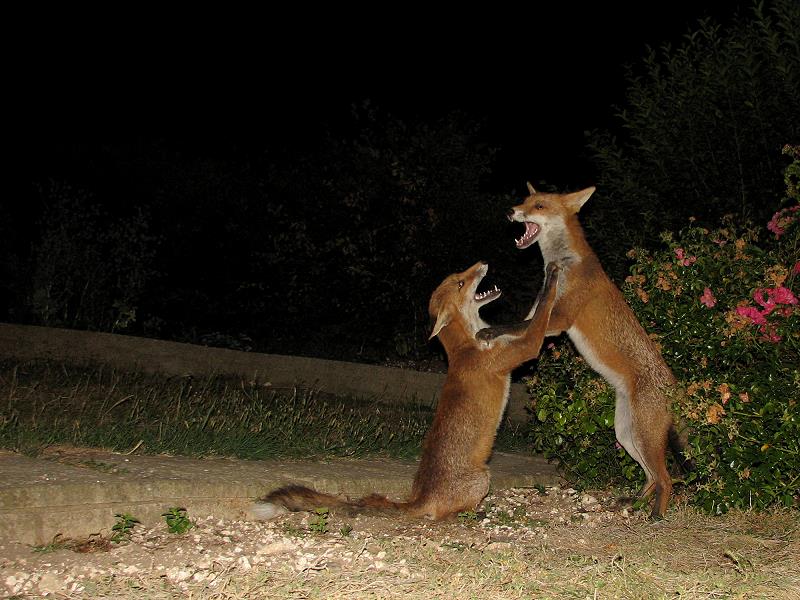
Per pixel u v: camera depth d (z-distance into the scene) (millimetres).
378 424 3773
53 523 2535
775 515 2900
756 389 2932
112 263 4930
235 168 5754
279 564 2457
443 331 3098
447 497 2883
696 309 3076
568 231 3262
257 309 5082
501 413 3012
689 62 4145
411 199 4934
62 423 3150
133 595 2256
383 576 2404
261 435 3285
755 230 3225
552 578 2420
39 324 4676
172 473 2799
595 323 3145
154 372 4289
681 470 3189
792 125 3936
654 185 4066
